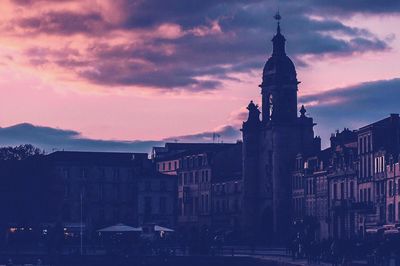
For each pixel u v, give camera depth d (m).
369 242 174.50
